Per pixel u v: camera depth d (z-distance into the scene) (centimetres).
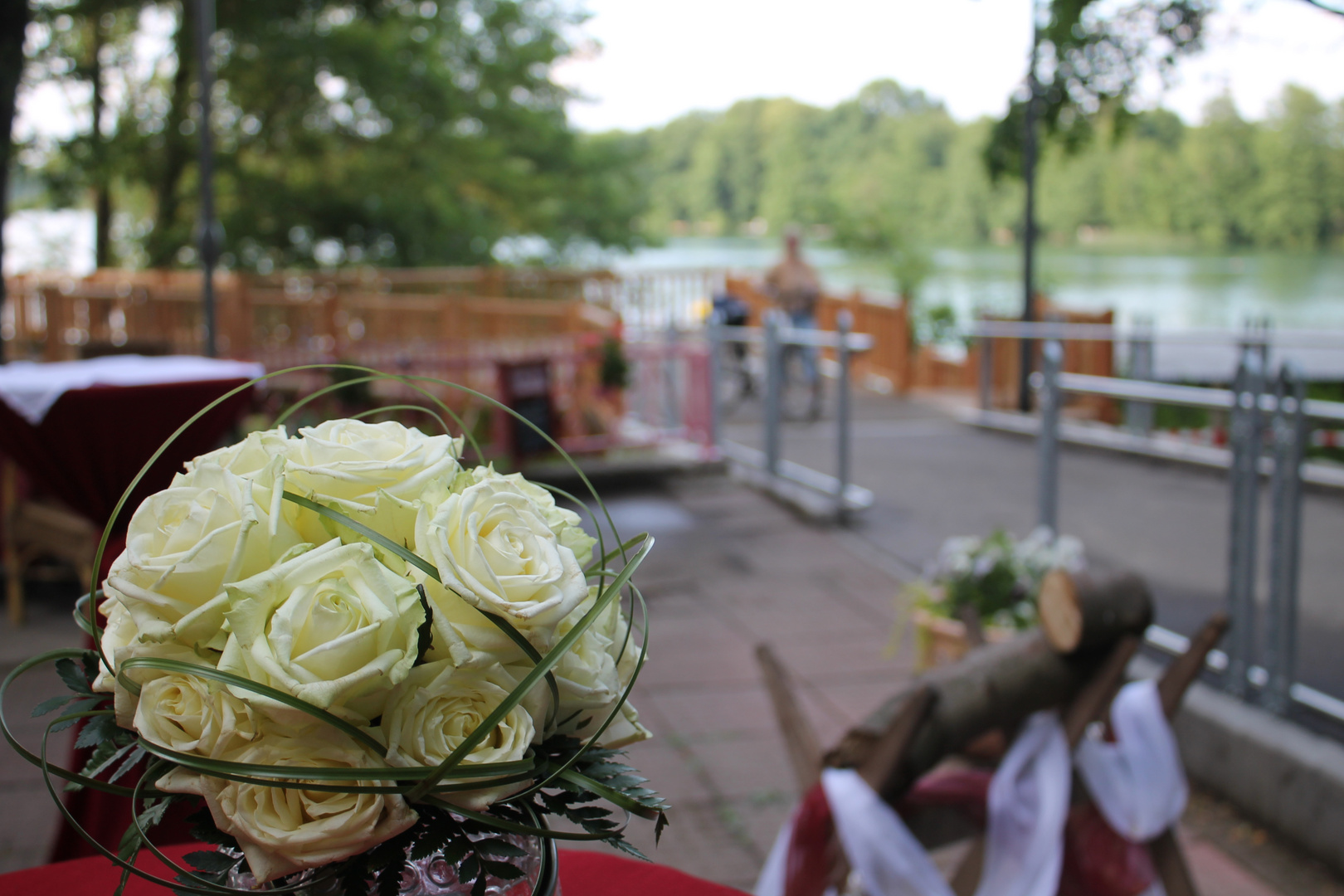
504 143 2145
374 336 1111
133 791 93
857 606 577
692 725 434
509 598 86
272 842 83
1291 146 2295
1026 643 263
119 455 362
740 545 686
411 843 92
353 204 1820
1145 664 434
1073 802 273
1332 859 334
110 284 1385
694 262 3581
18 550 521
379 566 83
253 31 1644
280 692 80
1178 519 712
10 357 1125
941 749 248
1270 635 378
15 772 376
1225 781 374
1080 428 984
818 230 2033
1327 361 1159
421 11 1844
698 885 153
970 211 3447
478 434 816
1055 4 417
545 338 1055
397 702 85
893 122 3928
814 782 272
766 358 827
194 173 1898
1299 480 366
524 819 96
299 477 91
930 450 953
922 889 235
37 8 1419
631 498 795
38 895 148
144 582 85
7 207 776
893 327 1309
